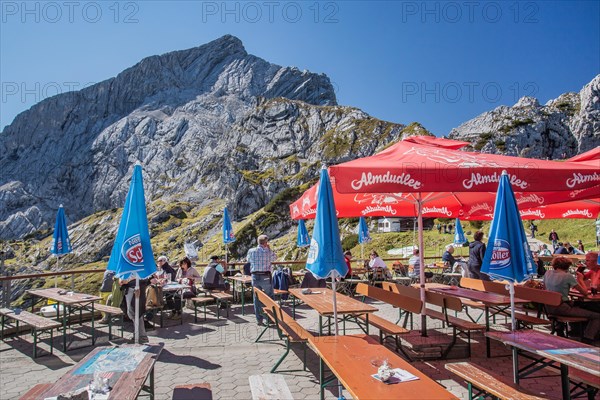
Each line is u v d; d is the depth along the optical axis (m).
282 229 89.88
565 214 10.38
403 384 3.49
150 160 184.62
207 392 3.98
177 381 5.68
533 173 5.12
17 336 8.64
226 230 18.03
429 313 7.27
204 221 116.81
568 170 5.15
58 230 11.46
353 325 9.28
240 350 7.25
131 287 7.68
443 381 5.48
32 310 9.70
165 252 103.50
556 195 6.92
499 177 5.07
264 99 168.75
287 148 141.25
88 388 3.31
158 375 5.95
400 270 17.97
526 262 4.75
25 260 129.88
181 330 8.99
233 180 126.56
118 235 6.31
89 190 185.75
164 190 162.25
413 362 6.29
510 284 4.89
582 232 38.53
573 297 8.22
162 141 191.00
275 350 7.23
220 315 10.79
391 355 4.36
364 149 122.56
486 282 8.77
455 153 6.21
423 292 7.04
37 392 3.57
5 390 5.52
